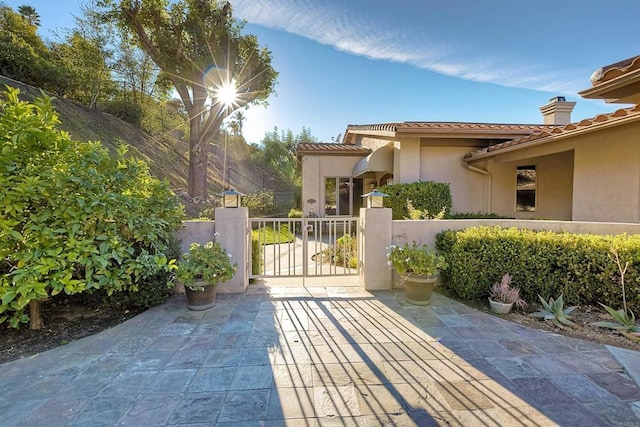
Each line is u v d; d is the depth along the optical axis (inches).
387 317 209.3
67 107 812.6
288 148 1804.9
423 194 425.4
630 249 195.9
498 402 121.0
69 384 134.3
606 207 292.5
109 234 196.5
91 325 199.2
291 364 150.3
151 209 229.9
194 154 821.9
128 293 215.6
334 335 181.8
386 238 270.4
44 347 169.5
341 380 136.7
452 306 230.1
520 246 228.1
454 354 158.7
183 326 195.0
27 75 777.6
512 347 165.9
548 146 350.0
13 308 172.7
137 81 1162.0
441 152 481.1
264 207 927.7
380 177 678.5
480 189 484.7
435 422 110.7
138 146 940.6
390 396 125.4
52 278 171.5
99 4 746.2
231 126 1278.3
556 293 219.8
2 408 118.6
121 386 132.6
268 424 110.2
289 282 297.0
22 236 171.9
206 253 225.3
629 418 111.5
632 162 271.6
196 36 772.0
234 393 127.7
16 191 163.6
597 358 153.6
